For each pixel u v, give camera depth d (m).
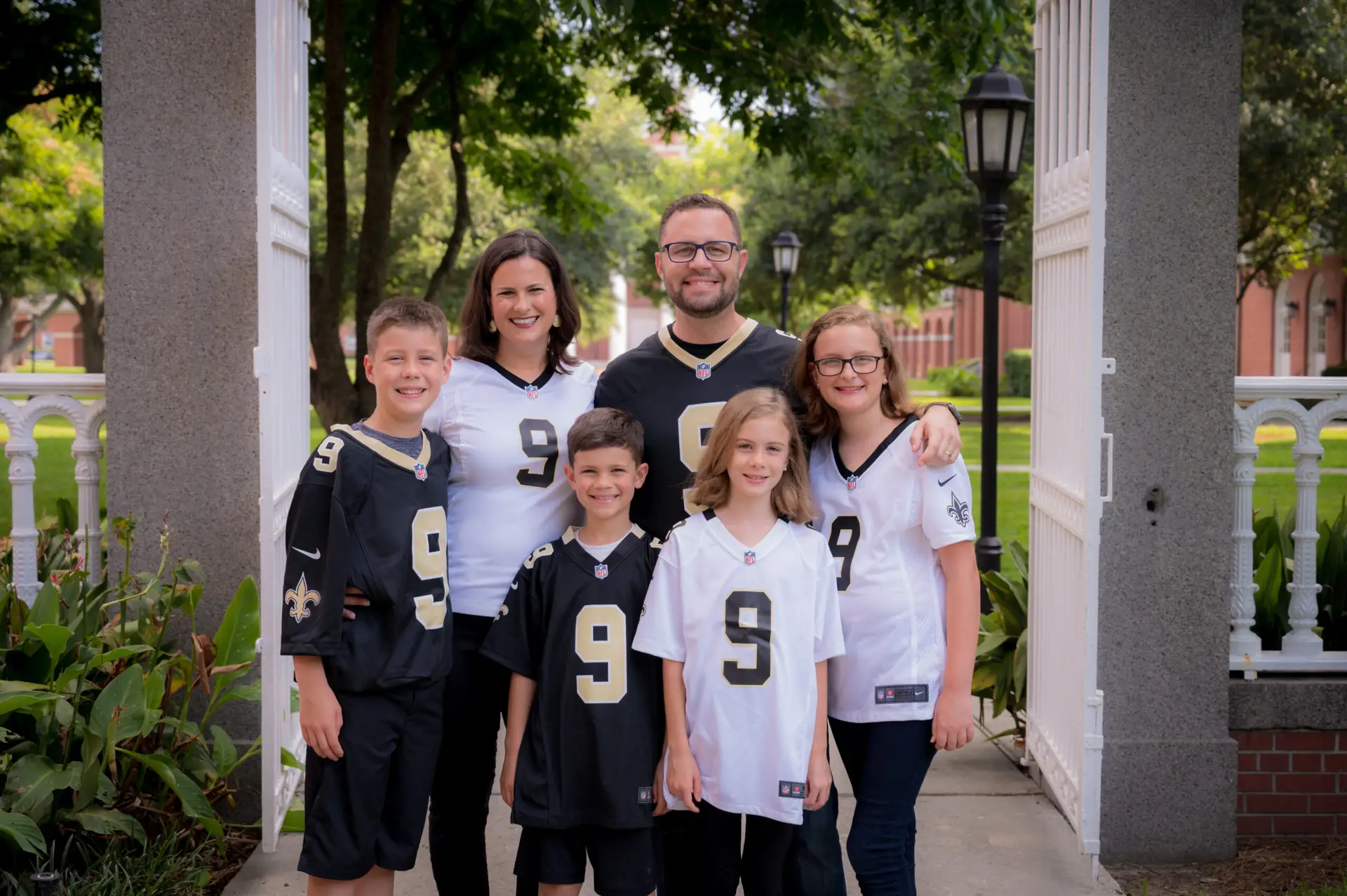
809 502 2.84
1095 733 3.53
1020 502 12.47
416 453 2.84
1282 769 3.99
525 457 2.97
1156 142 3.74
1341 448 15.93
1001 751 4.86
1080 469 3.74
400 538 2.78
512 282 2.95
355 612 2.77
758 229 25.16
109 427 3.82
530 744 2.84
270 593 3.45
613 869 2.80
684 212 2.96
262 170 3.43
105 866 3.20
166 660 3.70
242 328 3.81
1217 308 3.78
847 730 2.95
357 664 2.75
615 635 2.82
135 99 3.75
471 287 3.06
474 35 9.15
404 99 8.28
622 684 2.81
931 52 9.95
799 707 2.73
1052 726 4.14
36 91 9.24
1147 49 3.72
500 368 3.06
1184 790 3.87
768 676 2.73
